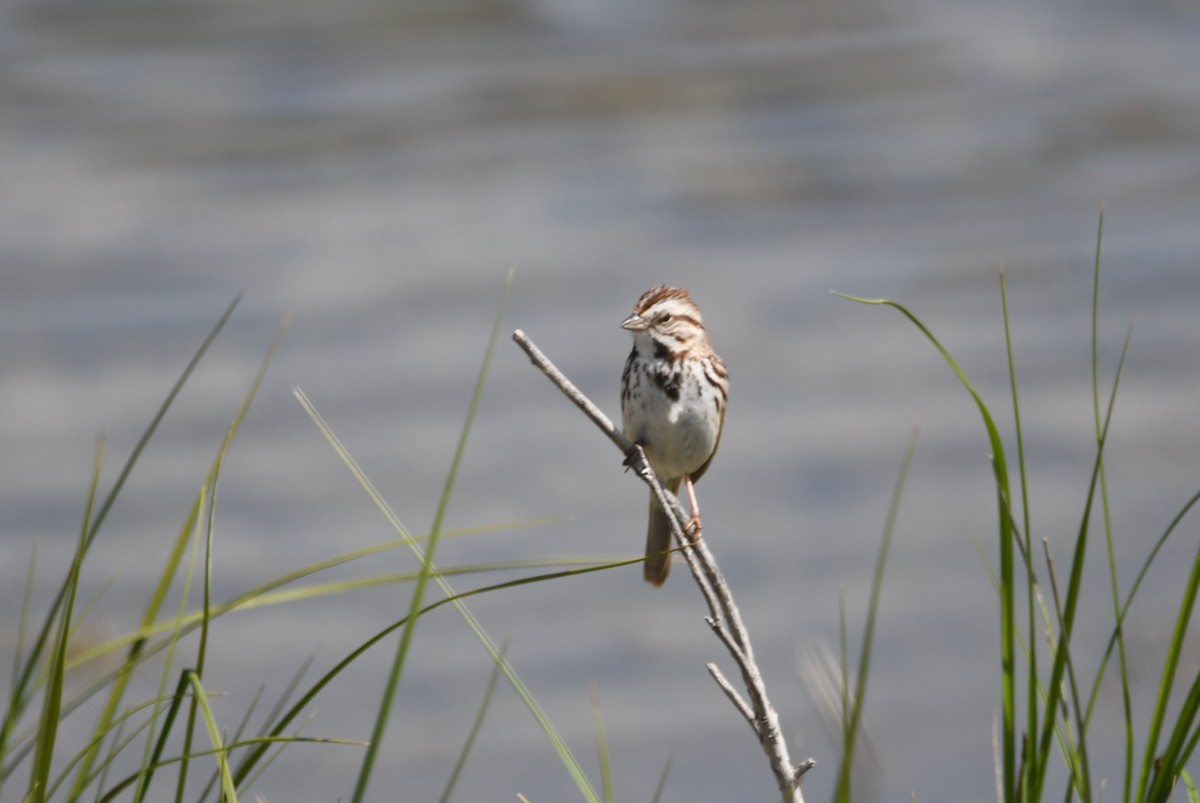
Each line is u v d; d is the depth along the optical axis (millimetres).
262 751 4109
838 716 4305
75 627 4605
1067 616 4055
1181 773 4121
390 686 3559
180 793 4020
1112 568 4129
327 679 3932
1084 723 4094
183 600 4367
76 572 4137
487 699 4117
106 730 4184
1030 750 4066
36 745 4191
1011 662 4141
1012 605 4137
